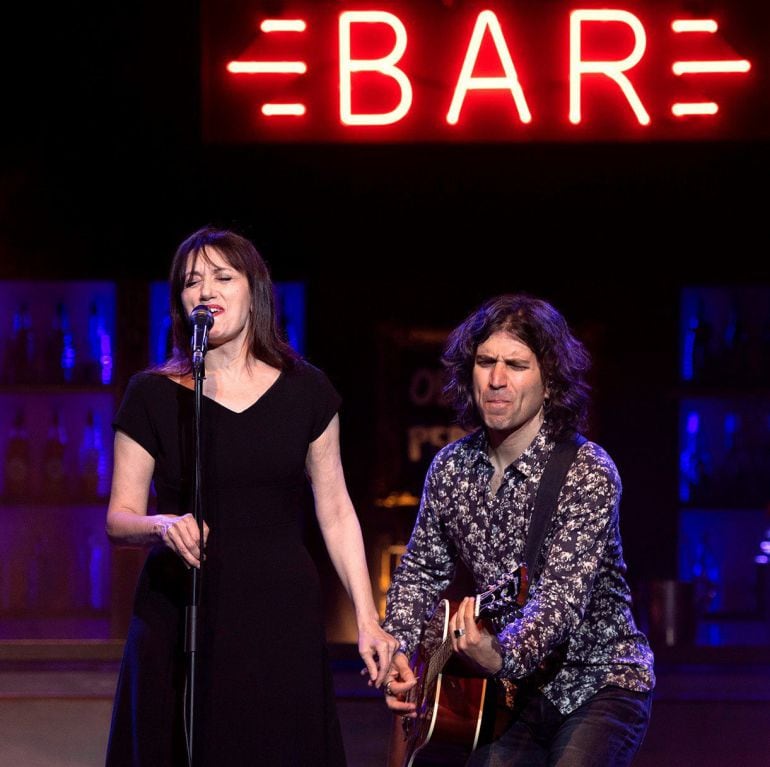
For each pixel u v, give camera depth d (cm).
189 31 1292
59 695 1235
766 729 1143
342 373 1375
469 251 1345
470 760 609
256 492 605
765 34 1262
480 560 632
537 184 1320
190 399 608
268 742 592
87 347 1447
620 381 1366
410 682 611
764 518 1474
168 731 583
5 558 1476
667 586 1362
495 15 1262
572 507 596
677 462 1371
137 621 598
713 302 1438
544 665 608
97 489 1445
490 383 605
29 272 1332
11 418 1455
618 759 577
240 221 1329
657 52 1266
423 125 1279
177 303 618
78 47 1299
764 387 1400
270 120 1280
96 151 1317
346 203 1330
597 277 1354
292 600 604
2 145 1313
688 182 1317
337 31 1268
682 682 1297
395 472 1387
